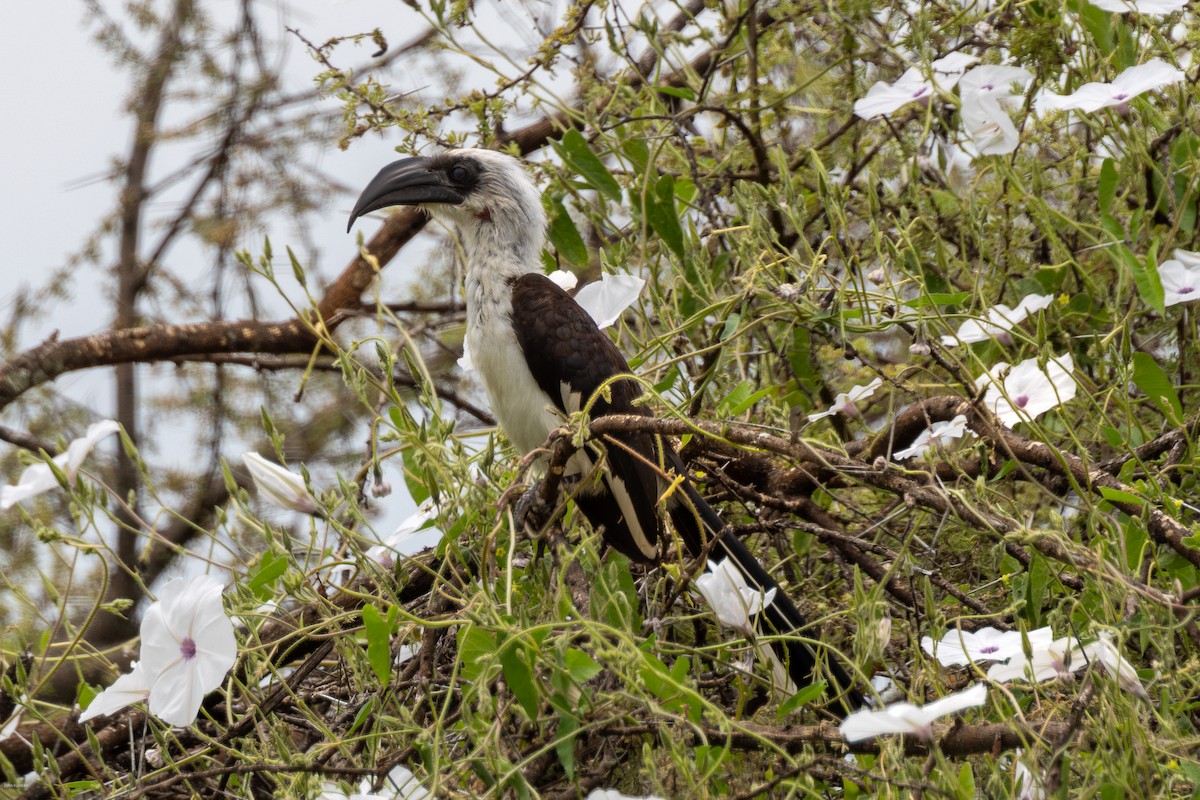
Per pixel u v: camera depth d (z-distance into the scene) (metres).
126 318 12.05
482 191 8.41
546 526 6.20
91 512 5.33
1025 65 7.74
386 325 11.16
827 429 8.00
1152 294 6.18
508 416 8.16
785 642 5.72
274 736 5.64
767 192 7.17
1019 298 7.82
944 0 8.34
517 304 8.06
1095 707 5.07
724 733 4.81
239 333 10.52
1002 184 7.52
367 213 8.45
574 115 8.35
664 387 7.40
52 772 5.46
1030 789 4.55
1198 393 7.33
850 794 5.34
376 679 5.79
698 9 9.90
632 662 4.73
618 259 8.07
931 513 6.82
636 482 7.14
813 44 9.09
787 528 6.91
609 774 5.60
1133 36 7.44
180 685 5.32
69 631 5.84
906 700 6.08
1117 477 6.54
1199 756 5.04
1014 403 6.42
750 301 7.43
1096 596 5.66
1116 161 7.05
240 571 6.46
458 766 4.93
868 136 8.67
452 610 6.63
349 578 6.66
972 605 6.38
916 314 6.55
